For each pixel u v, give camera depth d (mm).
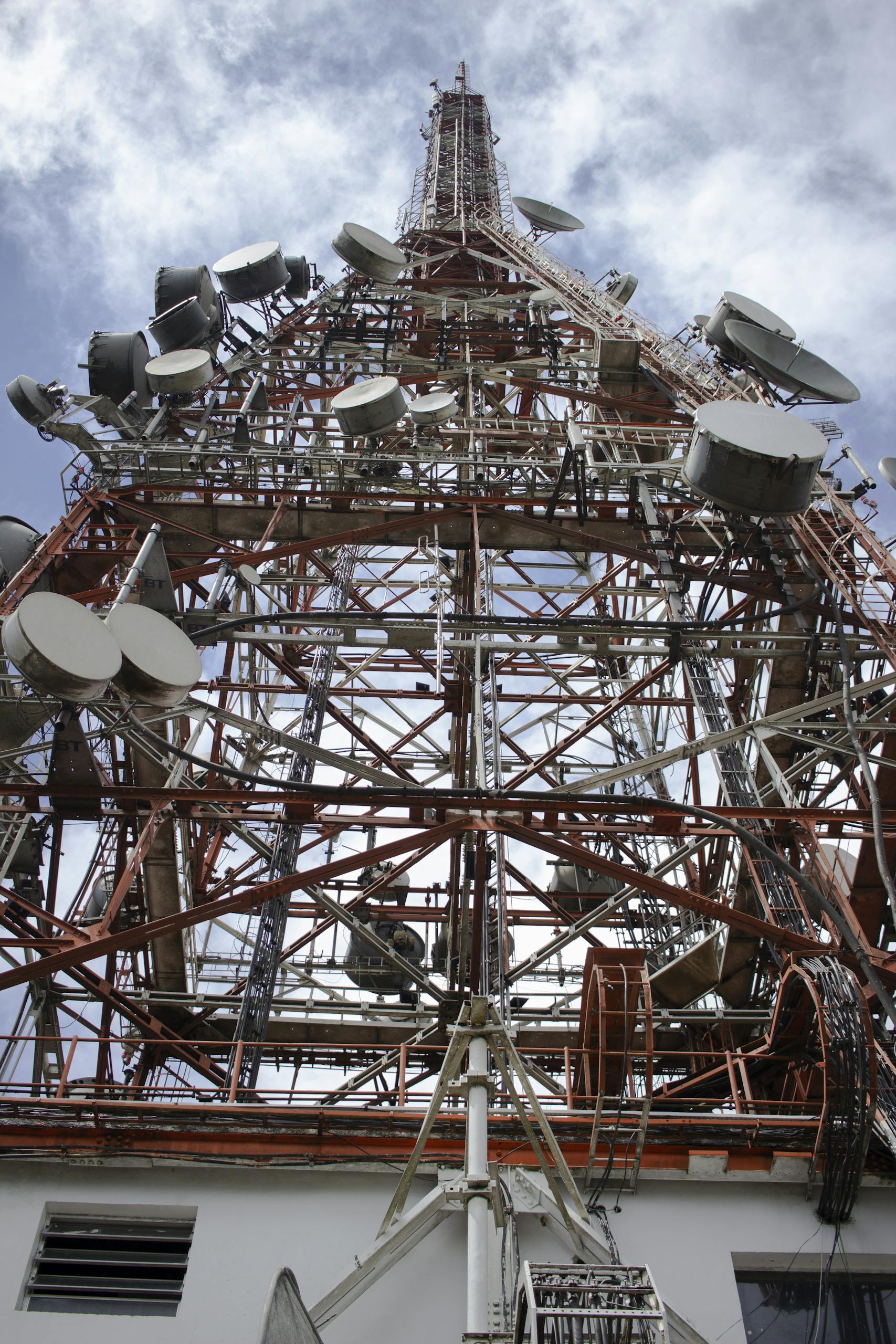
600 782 19578
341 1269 13367
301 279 42219
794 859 20656
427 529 26984
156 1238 13914
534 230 52812
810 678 23516
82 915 23969
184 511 26609
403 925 29297
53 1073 21766
